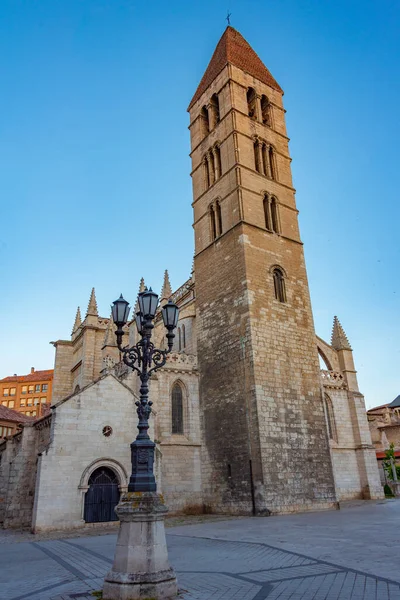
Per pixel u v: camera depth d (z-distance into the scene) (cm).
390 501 4247
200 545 2003
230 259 4312
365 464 4788
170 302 1742
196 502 3938
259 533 2284
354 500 4597
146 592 1117
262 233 4384
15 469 3575
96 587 1268
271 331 4012
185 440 4100
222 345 4175
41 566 1658
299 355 4119
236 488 3659
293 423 3794
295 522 2731
